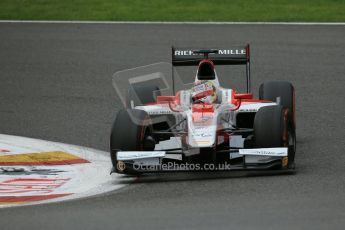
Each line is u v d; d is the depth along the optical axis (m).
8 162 42.00
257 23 79.25
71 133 48.34
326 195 31.09
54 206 31.73
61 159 42.72
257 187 33.16
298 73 61.81
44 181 38.19
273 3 88.38
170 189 34.06
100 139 47.00
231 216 27.81
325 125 48.03
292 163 37.28
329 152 41.38
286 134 36.28
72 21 82.56
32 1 92.06
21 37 76.38
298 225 26.16
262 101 40.19
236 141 40.44
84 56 69.06
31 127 49.81
